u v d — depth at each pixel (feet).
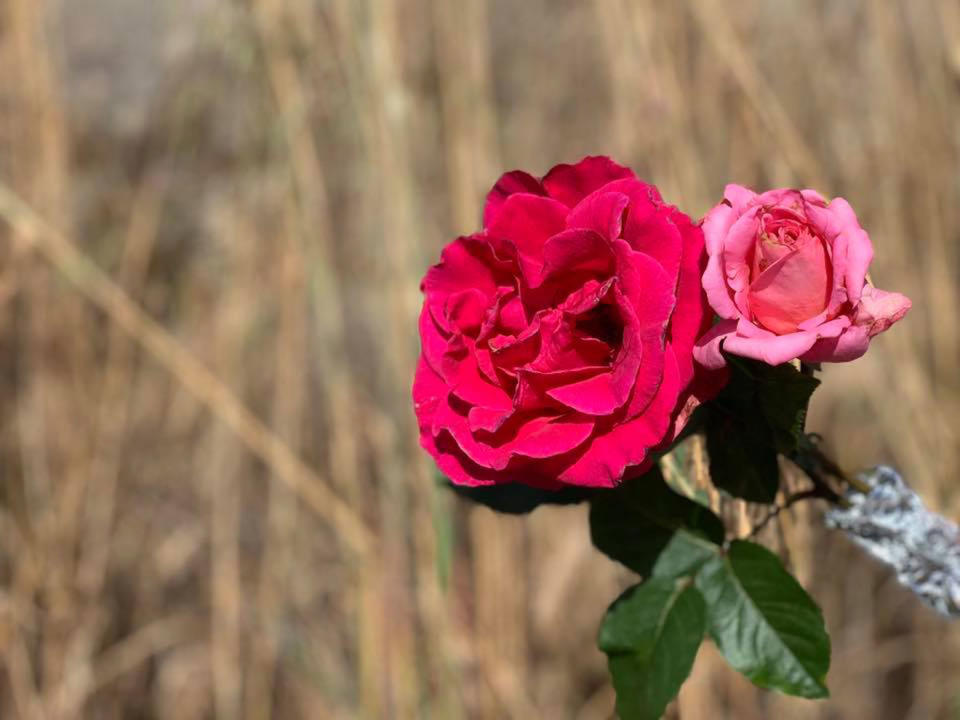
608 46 4.79
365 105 4.42
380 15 4.43
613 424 1.97
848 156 5.06
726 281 1.95
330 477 5.41
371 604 4.47
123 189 5.56
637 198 1.97
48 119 4.87
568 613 5.31
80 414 4.89
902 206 4.99
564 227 2.02
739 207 1.98
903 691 5.49
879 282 4.91
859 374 4.97
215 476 5.06
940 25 4.90
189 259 5.60
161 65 5.60
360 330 5.26
